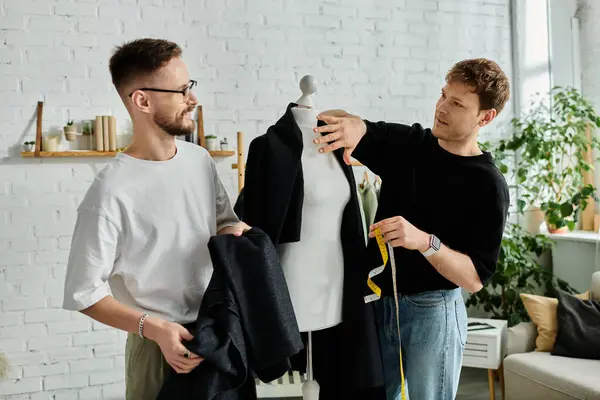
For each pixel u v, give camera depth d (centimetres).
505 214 210
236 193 393
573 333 327
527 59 455
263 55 395
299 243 191
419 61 430
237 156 386
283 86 399
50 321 363
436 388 216
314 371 207
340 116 212
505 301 425
